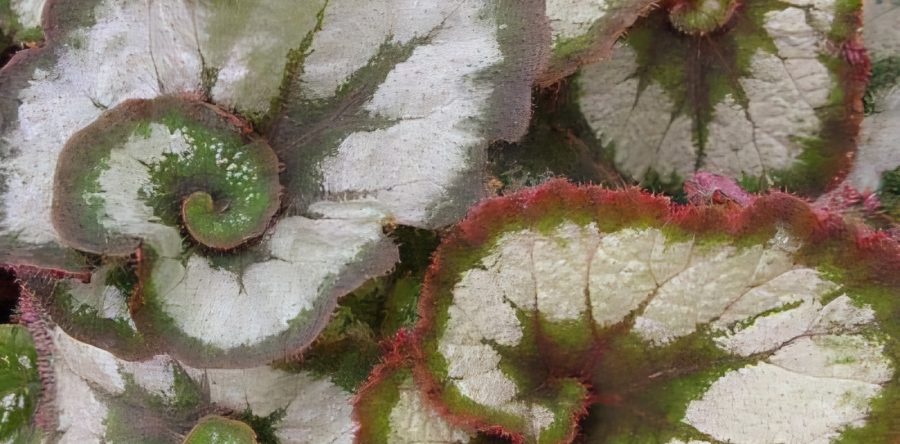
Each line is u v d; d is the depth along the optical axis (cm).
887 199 45
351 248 36
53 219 34
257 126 36
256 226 35
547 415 36
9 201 36
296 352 35
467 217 36
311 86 36
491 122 36
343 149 36
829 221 36
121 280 37
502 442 37
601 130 43
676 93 43
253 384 40
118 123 34
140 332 36
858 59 43
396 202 36
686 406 36
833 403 36
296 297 35
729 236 36
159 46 36
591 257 36
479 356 36
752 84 43
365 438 37
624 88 43
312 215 36
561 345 37
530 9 36
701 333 36
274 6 36
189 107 35
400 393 37
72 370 42
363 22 36
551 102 43
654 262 36
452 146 36
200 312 36
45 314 40
